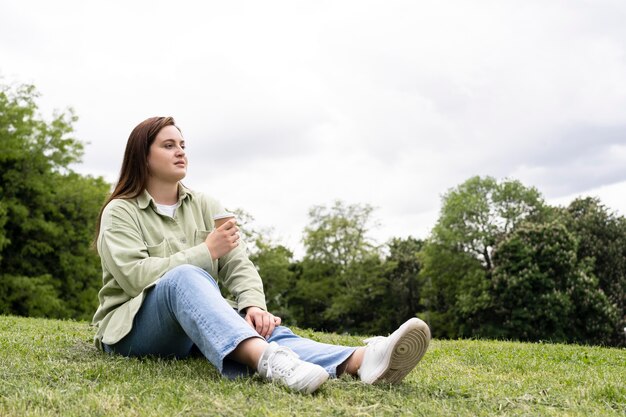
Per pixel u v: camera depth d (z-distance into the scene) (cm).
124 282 302
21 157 2414
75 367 282
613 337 2812
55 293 2409
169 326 290
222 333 255
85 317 2511
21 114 2444
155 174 334
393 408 221
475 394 262
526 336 2916
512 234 3119
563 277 2948
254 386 243
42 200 2458
